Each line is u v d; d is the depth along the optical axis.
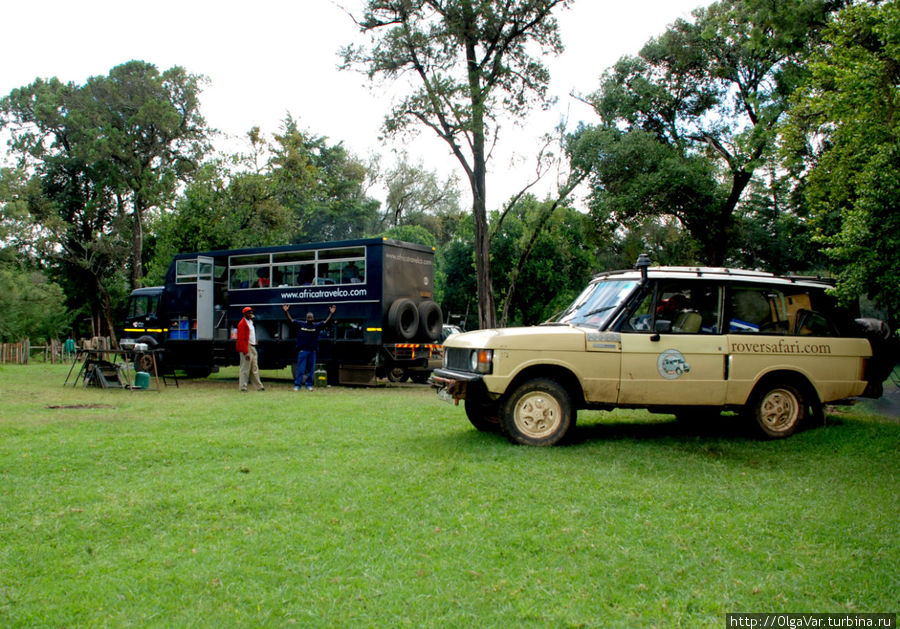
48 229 45.91
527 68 26.23
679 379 8.48
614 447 8.17
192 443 8.34
